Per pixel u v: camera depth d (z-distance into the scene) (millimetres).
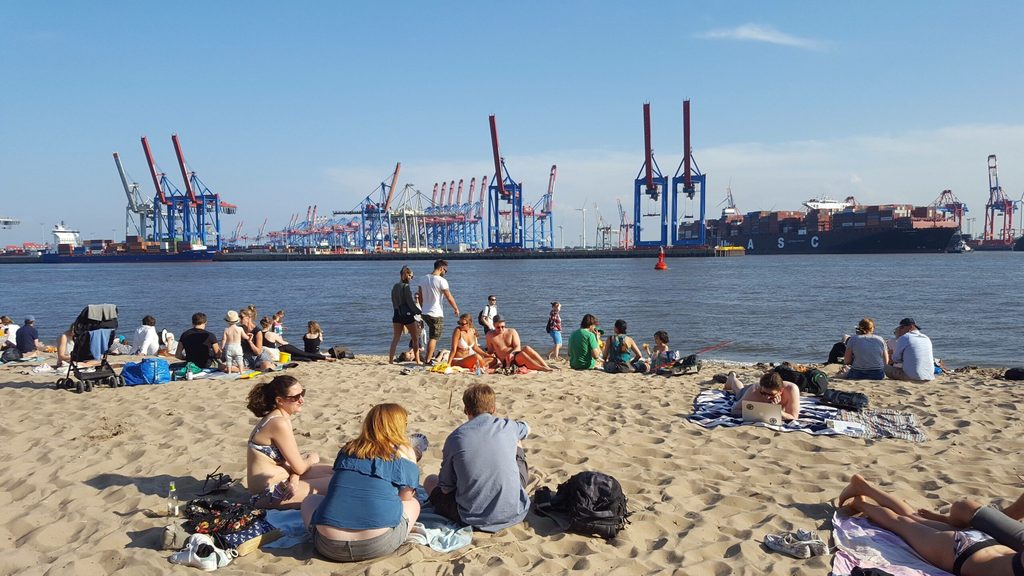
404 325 12805
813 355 20078
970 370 13672
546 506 4910
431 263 151500
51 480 5762
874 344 10703
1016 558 3580
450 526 4660
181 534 4340
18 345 13859
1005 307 35219
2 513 5020
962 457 6422
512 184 165875
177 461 6250
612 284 61406
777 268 99750
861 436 7090
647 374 11672
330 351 14477
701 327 27250
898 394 9539
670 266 111875
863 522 4738
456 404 8859
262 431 5078
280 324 16047
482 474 4668
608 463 6266
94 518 4871
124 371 10297
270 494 4902
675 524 4848
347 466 4246
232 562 4191
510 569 4051
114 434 7266
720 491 5484
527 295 47000
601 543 4531
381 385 10141
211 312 36469
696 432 7316
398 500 4266
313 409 8523
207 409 8430
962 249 177625
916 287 53719
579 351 12250
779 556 4316
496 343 11648
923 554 4191
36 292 56062
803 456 6449
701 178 145125
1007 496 5352
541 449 6672
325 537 4098
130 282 73562
